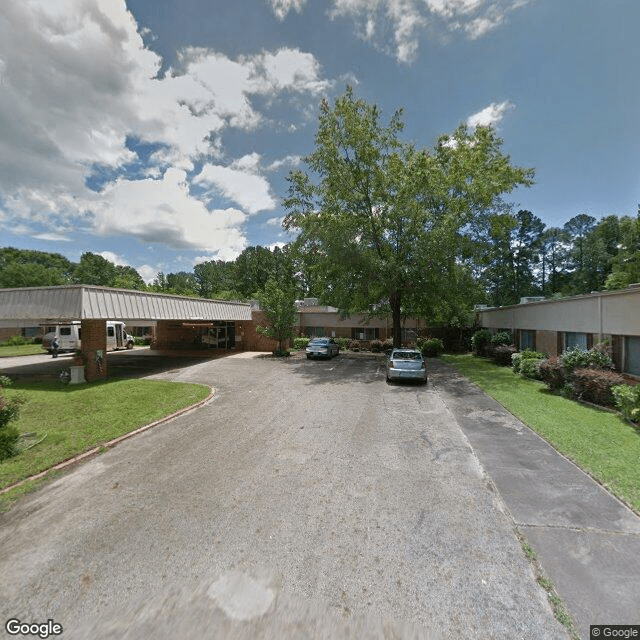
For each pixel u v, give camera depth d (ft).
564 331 49.80
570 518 14.94
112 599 10.78
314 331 109.60
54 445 23.71
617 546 13.05
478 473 19.48
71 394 38.93
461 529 14.29
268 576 11.68
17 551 13.10
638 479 18.08
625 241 137.90
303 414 32.37
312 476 19.36
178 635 9.48
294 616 10.08
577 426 26.76
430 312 80.23
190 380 49.98
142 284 224.53
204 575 11.75
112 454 22.79
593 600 10.58
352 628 9.68
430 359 78.84
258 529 14.38
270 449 23.53
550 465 20.36
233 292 208.13
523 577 11.59
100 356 48.96
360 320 105.19
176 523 14.84
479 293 71.97
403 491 17.56
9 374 53.31
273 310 82.38
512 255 195.93
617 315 38.45
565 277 212.84
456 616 10.09
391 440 25.17
